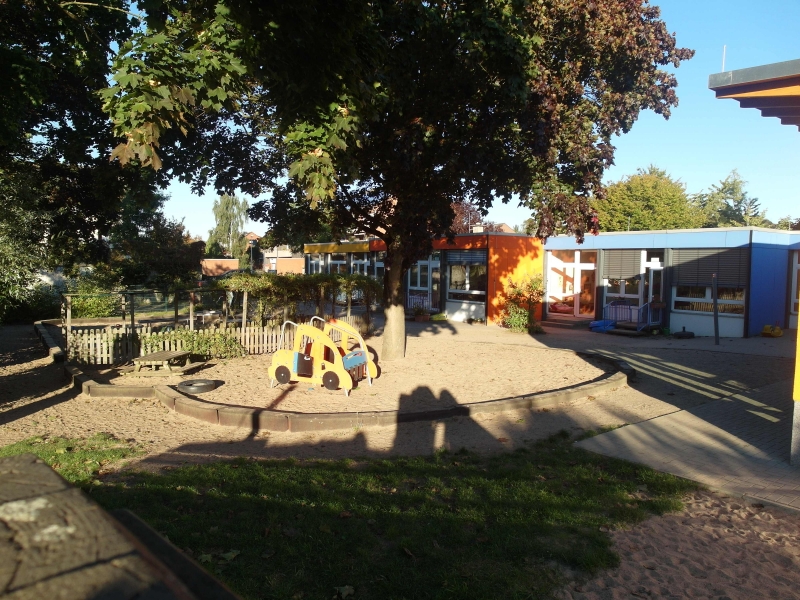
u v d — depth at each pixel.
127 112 5.28
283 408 8.32
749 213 49.31
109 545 0.81
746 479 5.52
